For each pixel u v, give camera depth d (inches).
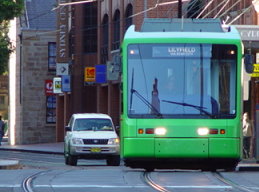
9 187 1849.2
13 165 2701.8
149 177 2073.1
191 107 2156.7
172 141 2137.1
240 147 2167.8
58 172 2294.5
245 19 3961.6
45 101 6599.4
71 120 3420.3
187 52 2183.8
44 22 6628.9
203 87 2172.7
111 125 3331.7
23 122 6579.7
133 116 2155.5
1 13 3548.2
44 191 1749.5
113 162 3253.0
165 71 2177.7
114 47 5201.8
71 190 1765.5
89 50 5580.7
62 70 5615.2
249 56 2172.7
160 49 2185.0
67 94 5944.9
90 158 3213.6
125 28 4990.2
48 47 6579.7
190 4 4357.8
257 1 3747.5
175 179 2010.3
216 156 2145.7
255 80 3762.3
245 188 1806.1
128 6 4953.3
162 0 4601.4
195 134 2142.0
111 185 1870.1
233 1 4089.6
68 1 5664.4
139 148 2144.4
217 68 2183.8
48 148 5231.3
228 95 2175.2
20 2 3582.7
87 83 5329.7
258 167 2377.0
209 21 2292.1
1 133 5826.8
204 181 1958.7
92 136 3213.6
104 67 4960.6
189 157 2145.7
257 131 2783.0
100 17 5413.4
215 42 2190.0
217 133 2148.1
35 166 3019.2
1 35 4042.8
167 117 2149.4
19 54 6747.1
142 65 2180.1
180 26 2278.5
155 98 2161.7
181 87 2169.0
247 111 3828.7
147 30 2272.4
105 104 5403.5
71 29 5639.8
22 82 6569.9
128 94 2169.0
